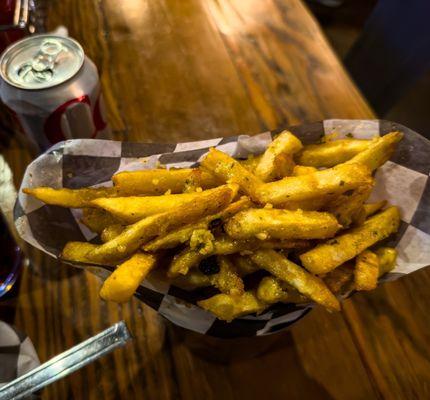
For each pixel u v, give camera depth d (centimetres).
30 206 21
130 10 40
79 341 24
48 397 22
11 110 25
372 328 25
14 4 31
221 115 33
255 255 19
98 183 24
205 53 37
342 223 21
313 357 24
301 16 41
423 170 22
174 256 19
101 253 19
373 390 23
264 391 23
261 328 20
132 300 25
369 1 76
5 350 19
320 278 19
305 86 35
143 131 32
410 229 22
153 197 20
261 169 21
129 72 35
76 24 38
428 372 24
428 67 45
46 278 25
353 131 24
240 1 41
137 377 23
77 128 26
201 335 21
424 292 26
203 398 22
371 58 51
